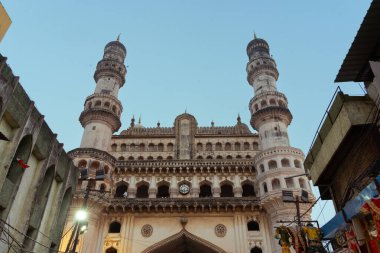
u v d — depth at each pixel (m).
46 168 18.84
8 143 15.88
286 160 37.66
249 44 56.56
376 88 10.71
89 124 42.84
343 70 12.70
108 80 48.62
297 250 14.66
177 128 46.44
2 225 15.20
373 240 11.02
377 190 9.60
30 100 17.45
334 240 14.95
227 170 39.66
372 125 11.18
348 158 13.53
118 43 54.66
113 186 38.47
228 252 33.28
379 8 10.42
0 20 13.35
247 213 35.84
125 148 44.38
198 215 35.97
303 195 23.27
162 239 34.06
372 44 11.66
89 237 32.56
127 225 35.06
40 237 18.73
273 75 49.94
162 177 39.56
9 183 15.88
